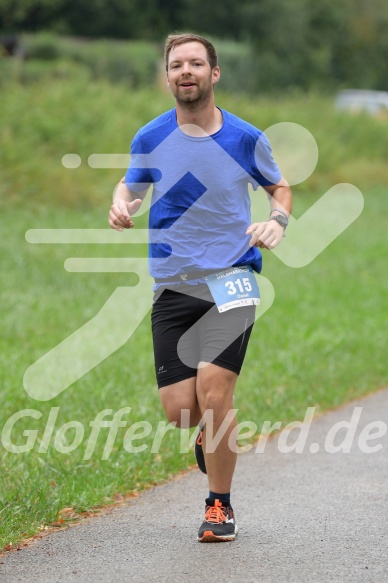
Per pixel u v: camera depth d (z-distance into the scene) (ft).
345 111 266.16
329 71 436.35
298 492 50.01
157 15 396.78
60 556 40.32
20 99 174.09
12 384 71.20
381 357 87.25
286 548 40.78
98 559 39.81
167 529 44.04
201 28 406.41
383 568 38.27
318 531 43.19
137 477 52.42
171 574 37.73
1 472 51.11
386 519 44.88
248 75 383.04
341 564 38.70
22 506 45.47
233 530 41.83
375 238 163.02
